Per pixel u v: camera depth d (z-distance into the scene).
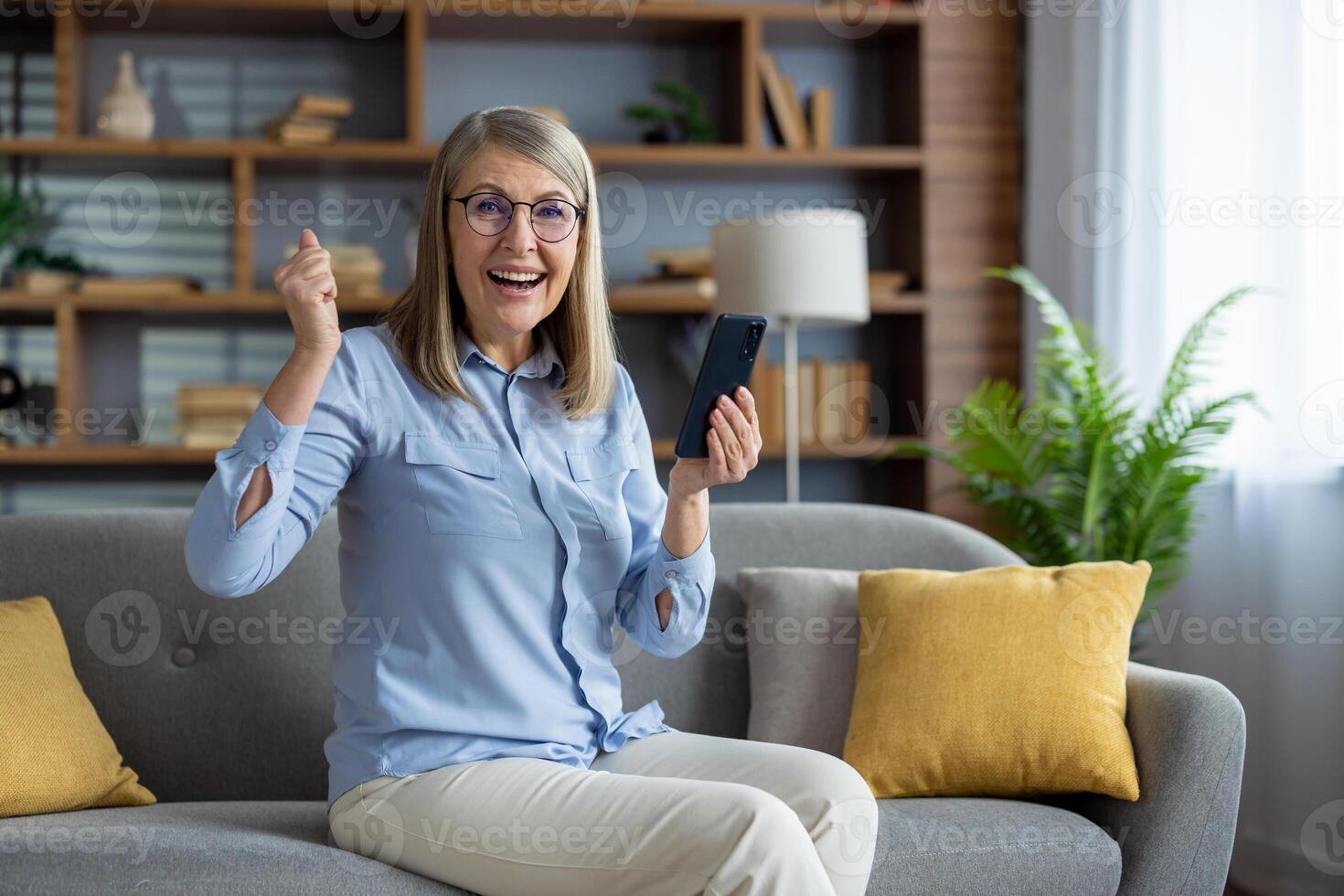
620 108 4.57
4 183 4.32
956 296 4.30
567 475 1.70
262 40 4.43
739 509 2.40
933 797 1.97
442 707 1.58
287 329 4.45
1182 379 2.97
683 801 1.40
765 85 4.33
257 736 2.08
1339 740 2.76
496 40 4.50
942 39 4.30
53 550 2.10
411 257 4.18
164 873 1.48
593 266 1.76
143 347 4.38
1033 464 3.27
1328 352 2.80
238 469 1.44
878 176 4.47
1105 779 1.87
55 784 1.75
